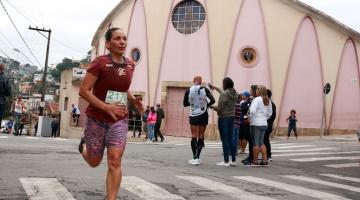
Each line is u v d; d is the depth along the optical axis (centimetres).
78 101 3428
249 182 768
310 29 2547
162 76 2767
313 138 2339
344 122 2509
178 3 2766
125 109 432
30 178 667
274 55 2567
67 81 3678
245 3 2628
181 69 2722
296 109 2536
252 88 1140
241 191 664
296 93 2541
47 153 1057
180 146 1677
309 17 2544
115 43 430
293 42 2552
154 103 2769
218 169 952
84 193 575
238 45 2617
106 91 430
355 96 2509
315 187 761
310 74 2536
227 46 2628
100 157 441
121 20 2980
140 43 2861
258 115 1025
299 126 2522
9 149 1093
